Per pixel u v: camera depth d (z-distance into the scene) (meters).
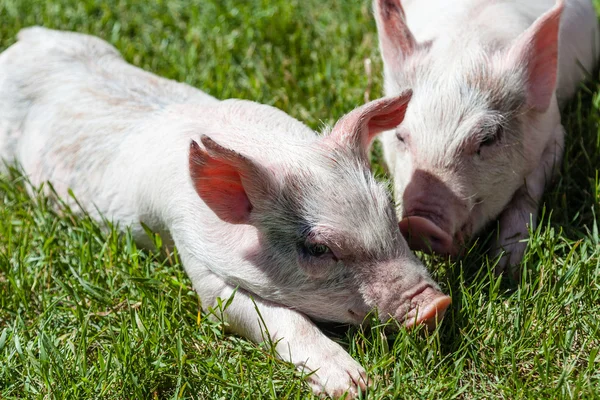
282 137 5.16
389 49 6.10
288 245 4.81
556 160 6.10
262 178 4.76
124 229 5.93
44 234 5.97
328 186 4.76
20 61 6.84
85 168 6.12
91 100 6.35
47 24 8.25
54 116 6.40
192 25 8.21
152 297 5.15
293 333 4.73
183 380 4.62
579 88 7.04
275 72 7.55
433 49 6.05
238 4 8.45
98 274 5.52
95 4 8.55
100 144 6.09
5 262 5.69
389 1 6.03
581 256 5.15
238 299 5.00
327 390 4.46
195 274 5.26
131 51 7.82
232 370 4.70
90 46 7.04
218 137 5.28
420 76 5.91
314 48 7.80
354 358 4.71
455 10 6.50
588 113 6.66
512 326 4.85
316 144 4.95
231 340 5.03
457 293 5.05
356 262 4.69
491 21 6.31
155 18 8.38
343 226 4.68
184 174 5.34
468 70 5.77
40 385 4.79
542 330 4.76
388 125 5.23
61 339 5.09
